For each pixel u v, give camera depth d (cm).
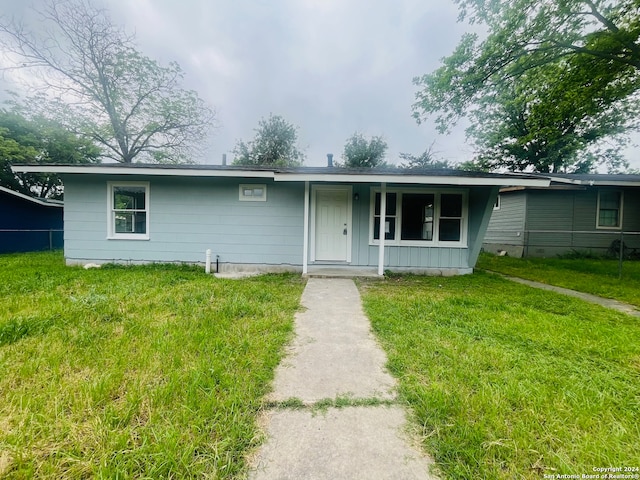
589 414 179
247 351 263
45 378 209
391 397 202
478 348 275
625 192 1118
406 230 712
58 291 448
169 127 1942
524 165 2102
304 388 211
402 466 143
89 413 172
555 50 839
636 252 1119
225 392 198
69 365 227
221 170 661
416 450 153
